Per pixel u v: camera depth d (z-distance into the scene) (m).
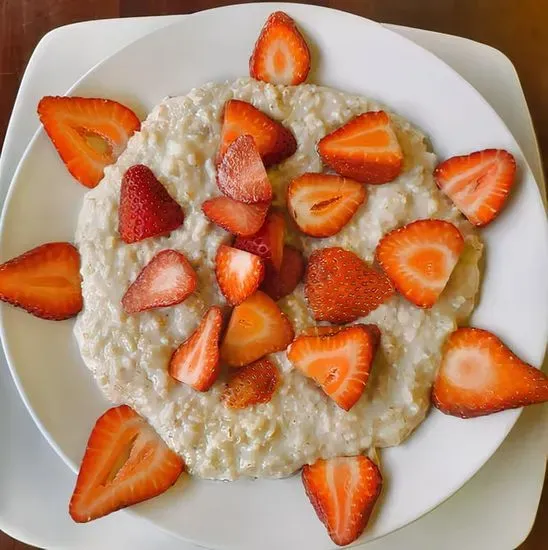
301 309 0.34
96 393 0.35
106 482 0.34
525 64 0.42
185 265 0.33
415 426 0.33
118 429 0.34
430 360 0.33
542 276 0.33
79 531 0.38
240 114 0.34
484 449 0.33
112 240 0.34
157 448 0.34
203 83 0.36
